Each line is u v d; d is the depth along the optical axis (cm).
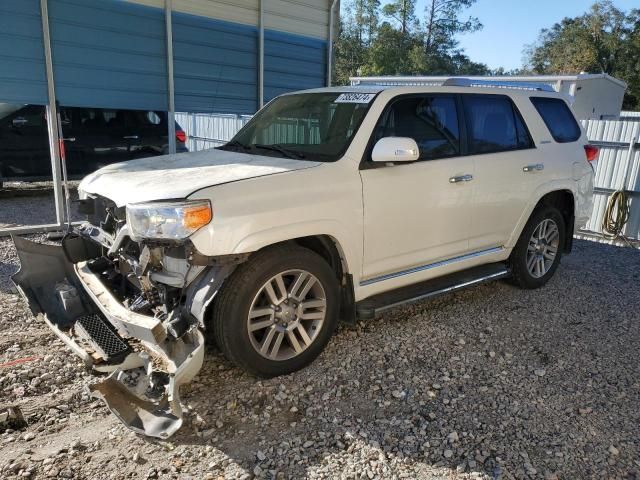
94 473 262
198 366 288
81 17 694
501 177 467
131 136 1073
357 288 384
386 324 445
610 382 368
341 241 361
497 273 492
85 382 343
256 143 454
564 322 470
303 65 968
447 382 358
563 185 529
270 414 315
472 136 455
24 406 315
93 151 1030
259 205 322
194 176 346
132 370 342
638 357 409
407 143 360
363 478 266
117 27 729
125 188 345
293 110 450
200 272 314
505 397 343
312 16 955
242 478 262
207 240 303
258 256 331
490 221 470
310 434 299
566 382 365
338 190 358
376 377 361
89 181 396
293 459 278
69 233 413
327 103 429
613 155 882
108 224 368
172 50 788
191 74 819
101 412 313
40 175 1002
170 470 267
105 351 324
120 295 366
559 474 273
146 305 330
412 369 373
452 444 293
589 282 593
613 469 278
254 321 338
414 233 410
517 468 276
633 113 2258
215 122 1459
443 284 445
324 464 275
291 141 431
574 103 1739
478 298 518
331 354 388
